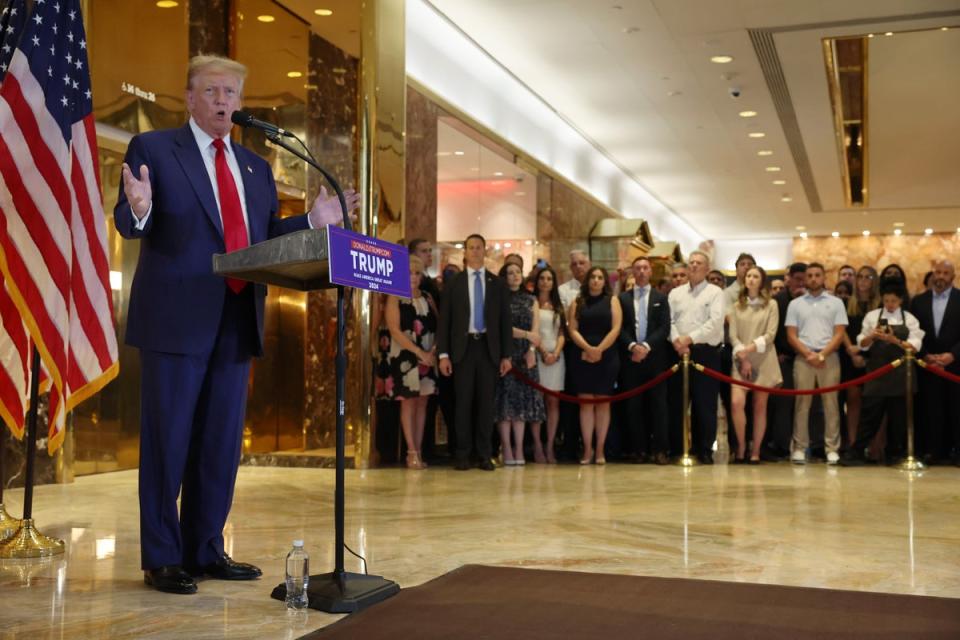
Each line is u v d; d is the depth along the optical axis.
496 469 8.48
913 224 25.25
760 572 3.96
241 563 3.92
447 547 4.53
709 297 9.12
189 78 3.80
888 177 19.17
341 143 8.55
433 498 6.38
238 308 3.84
